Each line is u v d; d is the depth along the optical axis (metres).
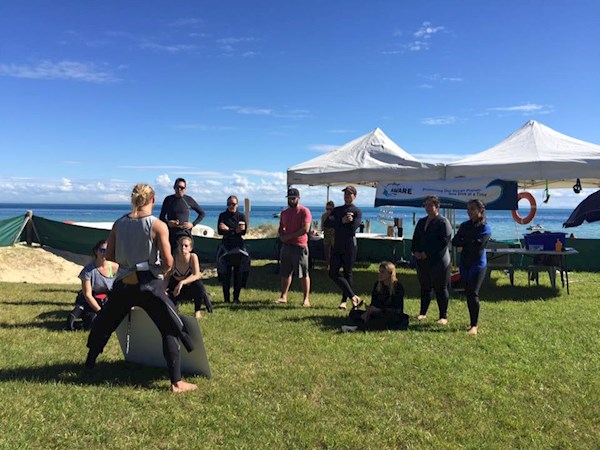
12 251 14.41
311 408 3.78
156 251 4.13
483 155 10.57
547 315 7.24
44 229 15.82
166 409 3.73
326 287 10.05
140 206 4.15
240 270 8.23
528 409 3.83
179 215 8.21
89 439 3.25
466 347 5.48
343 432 3.39
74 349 5.30
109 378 4.41
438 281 6.65
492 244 11.66
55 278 13.28
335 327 6.40
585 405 3.89
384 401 3.96
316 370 4.66
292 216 7.93
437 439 3.34
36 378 4.32
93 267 6.32
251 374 4.54
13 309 7.52
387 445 3.26
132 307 4.37
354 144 11.80
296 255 7.93
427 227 6.73
